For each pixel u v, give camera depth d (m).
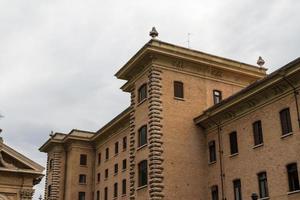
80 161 73.31
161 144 42.44
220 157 41.97
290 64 33.22
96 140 73.31
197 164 43.56
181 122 44.34
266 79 35.56
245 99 38.34
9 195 42.09
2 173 42.16
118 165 63.53
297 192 32.41
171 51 45.19
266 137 36.50
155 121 42.88
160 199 40.47
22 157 42.94
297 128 33.41
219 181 41.59
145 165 43.38
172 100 44.66
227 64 47.97
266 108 36.97
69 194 70.81
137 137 45.97
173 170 42.12
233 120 40.97
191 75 46.78
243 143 39.09
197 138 44.62
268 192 35.31
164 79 45.00
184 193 41.84
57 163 74.94
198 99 46.22
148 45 44.59
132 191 44.50
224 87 48.38
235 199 39.19
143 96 46.59
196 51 46.78
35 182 44.44
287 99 34.81
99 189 69.62
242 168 38.75
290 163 33.56
